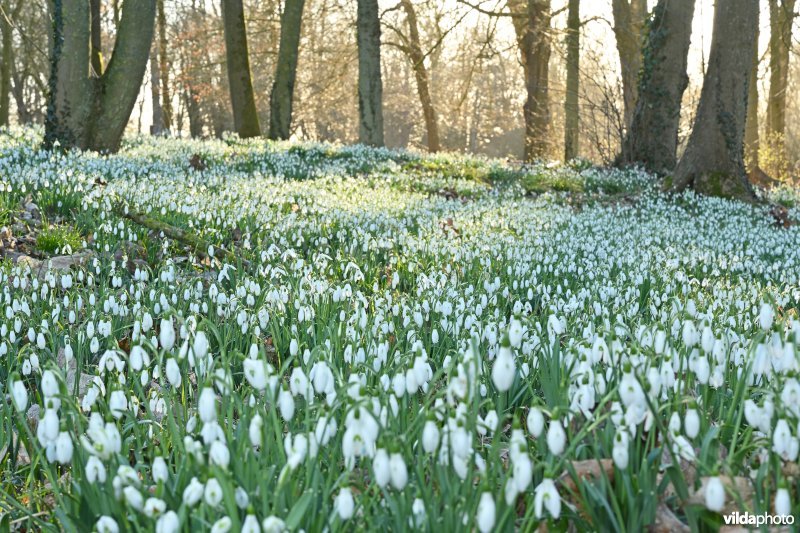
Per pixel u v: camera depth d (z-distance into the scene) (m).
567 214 13.05
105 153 15.97
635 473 2.72
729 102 16.27
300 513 2.20
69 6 15.43
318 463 2.58
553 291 6.89
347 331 4.17
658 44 20.06
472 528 2.42
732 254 9.82
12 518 3.06
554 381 3.67
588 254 8.48
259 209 9.95
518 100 59.69
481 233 9.95
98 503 2.56
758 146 30.38
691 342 3.14
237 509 2.43
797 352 2.87
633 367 2.59
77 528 2.59
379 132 26.91
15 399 2.70
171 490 2.69
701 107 16.62
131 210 8.69
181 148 19.48
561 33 29.17
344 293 5.03
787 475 2.67
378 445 2.24
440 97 57.16
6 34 34.75
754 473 2.76
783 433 2.40
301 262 5.93
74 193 9.52
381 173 18.67
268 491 2.54
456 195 16.55
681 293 6.71
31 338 4.31
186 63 44.41
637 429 2.76
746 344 4.47
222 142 22.59
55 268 6.56
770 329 2.98
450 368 2.71
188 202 9.54
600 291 6.34
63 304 5.25
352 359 3.78
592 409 3.40
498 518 2.41
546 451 2.93
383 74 61.91
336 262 7.44
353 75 45.00
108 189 9.91
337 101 43.31
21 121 46.12
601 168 21.09
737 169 16.47
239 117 26.52
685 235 11.85
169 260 5.81
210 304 5.31
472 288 5.70
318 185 15.19
